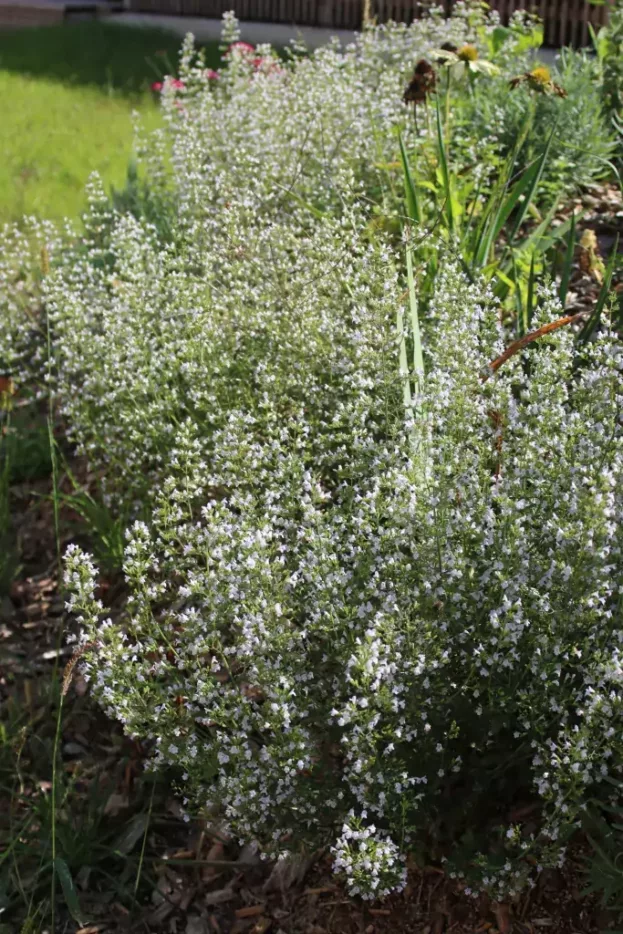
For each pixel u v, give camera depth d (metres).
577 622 2.34
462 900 2.62
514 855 2.54
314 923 2.72
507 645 2.28
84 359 3.97
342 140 5.20
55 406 5.07
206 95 5.82
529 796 2.70
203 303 3.78
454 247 3.80
